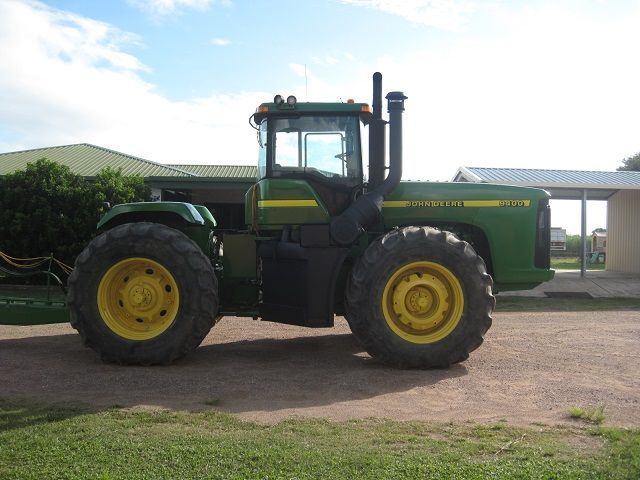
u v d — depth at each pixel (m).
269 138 6.36
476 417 4.19
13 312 6.39
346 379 5.27
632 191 20.48
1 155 20.14
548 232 6.68
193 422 3.95
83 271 5.79
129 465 3.15
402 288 5.82
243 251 6.46
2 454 3.29
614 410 4.38
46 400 4.46
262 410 4.30
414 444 3.55
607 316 10.22
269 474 3.05
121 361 5.73
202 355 6.33
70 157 20.09
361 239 6.32
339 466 3.17
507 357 6.30
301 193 6.19
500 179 16.75
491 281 5.84
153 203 6.23
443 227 6.71
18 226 13.80
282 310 6.13
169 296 5.93
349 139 6.38
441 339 5.70
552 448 3.49
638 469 3.15
